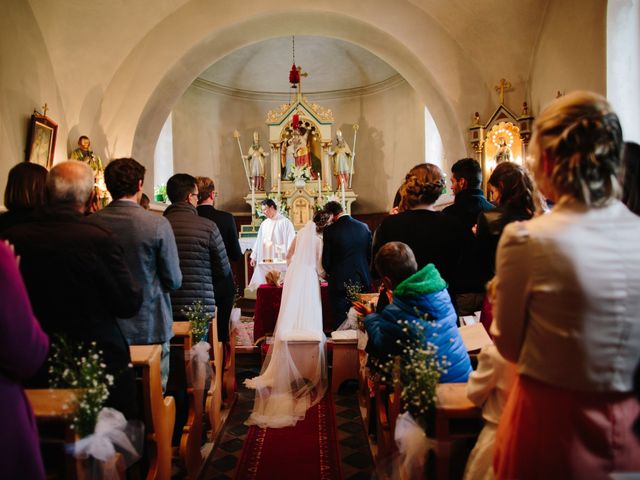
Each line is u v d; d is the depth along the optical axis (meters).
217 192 11.57
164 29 7.18
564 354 1.28
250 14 7.26
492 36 6.74
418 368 1.97
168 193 3.71
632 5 4.57
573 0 5.38
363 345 4.13
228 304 4.07
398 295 2.36
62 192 2.06
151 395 2.43
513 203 2.53
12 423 1.45
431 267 2.39
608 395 1.28
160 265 2.71
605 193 1.30
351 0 7.27
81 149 6.26
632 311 1.25
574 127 1.30
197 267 3.54
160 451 2.54
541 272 1.30
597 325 1.25
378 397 3.15
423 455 2.04
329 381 5.03
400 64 7.88
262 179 11.22
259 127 12.14
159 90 7.40
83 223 2.07
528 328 1.36
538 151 1.40
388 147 11.54
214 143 11.58
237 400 4.60
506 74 6.91
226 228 4.52
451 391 2.06
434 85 7.53
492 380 1.82
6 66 5.03
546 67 6.20
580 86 5.28
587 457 1.27
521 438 1.35
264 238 8.32
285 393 4.35
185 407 3.39
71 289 2.00
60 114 6.21
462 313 3.34
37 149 5.50
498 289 1.39
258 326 5.95
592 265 1.26
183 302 3.50
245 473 3.17
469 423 1.97
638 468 1.26
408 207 3.11
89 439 1.80
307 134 11.41
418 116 10.62
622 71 4.68
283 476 3.12
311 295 4.70
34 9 5.56
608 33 4.67
